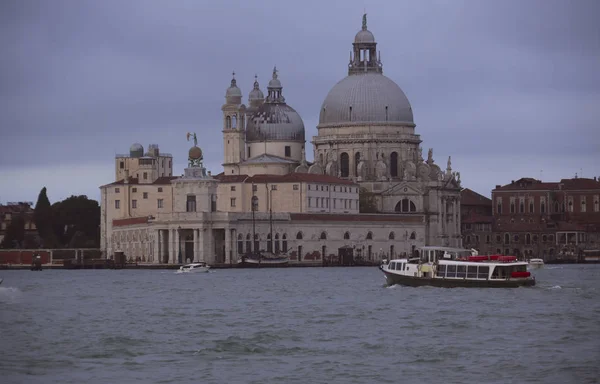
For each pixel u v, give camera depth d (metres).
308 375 138.00
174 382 135.25
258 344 158.62
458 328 171.50
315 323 179.25
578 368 140.12
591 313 188.62
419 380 135.12
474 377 136.38
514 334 165.12
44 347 157.75
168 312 198.12
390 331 169.38
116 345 159.00
